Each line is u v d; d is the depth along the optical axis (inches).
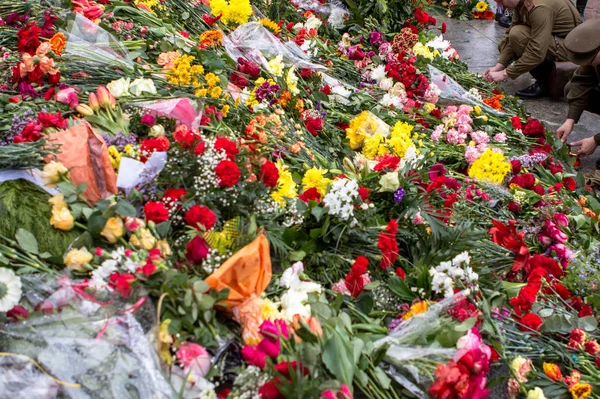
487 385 80.4
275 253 91.5
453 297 85.0
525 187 135.6
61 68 116.3
